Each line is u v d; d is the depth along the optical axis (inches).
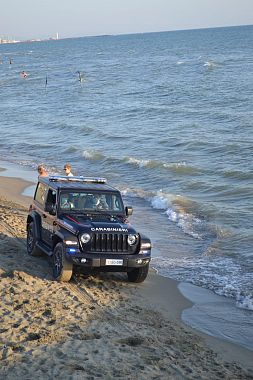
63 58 5792.3
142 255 403.9
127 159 1063.6
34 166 1073.5
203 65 3186.5
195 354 310.8
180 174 944.9
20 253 477.7
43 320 325.4
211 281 462.0
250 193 788.0
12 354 276.7
